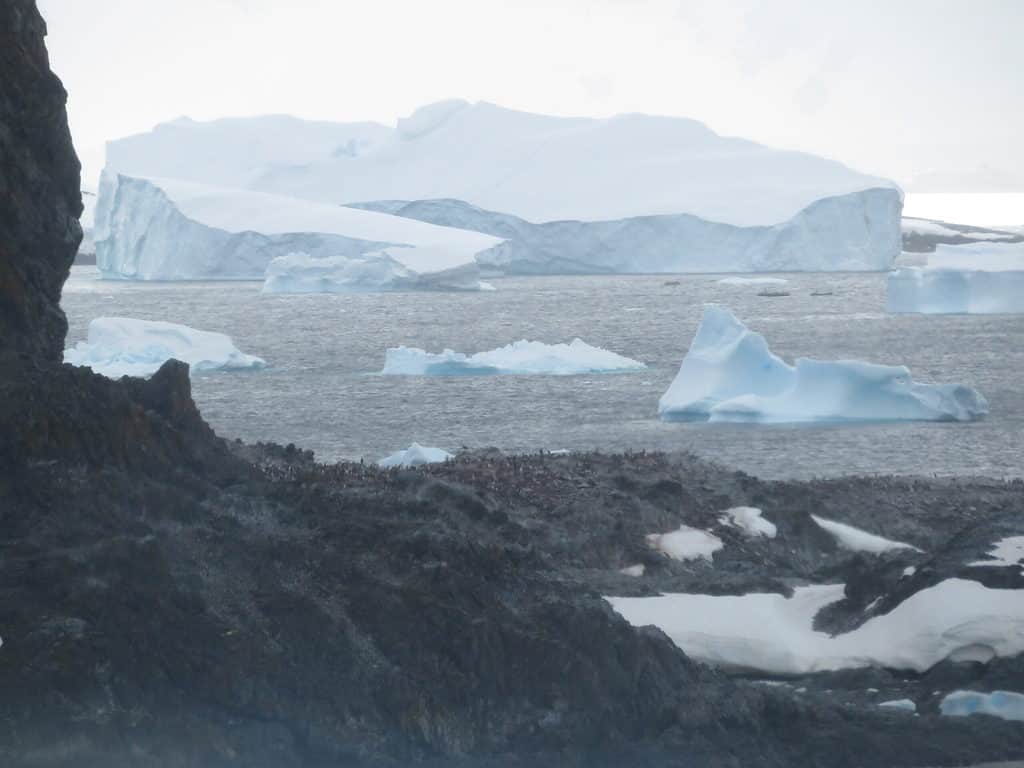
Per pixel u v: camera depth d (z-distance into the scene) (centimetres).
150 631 2464
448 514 3328
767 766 2683
